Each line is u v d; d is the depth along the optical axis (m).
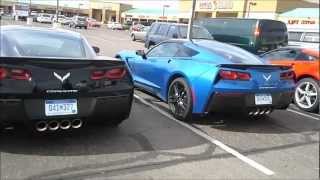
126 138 6.48
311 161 5.91
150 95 9.78
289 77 7.81
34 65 5.64
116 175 5.05
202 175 5.17
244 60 7.67
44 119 5.66
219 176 5.17
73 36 7.00
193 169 5.36
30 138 6.18
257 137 7.00
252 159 5.87
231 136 6.96
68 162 5.38
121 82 6.27
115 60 6.27
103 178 4.94
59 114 5.73
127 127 7.08
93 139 6.32
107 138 6.41
